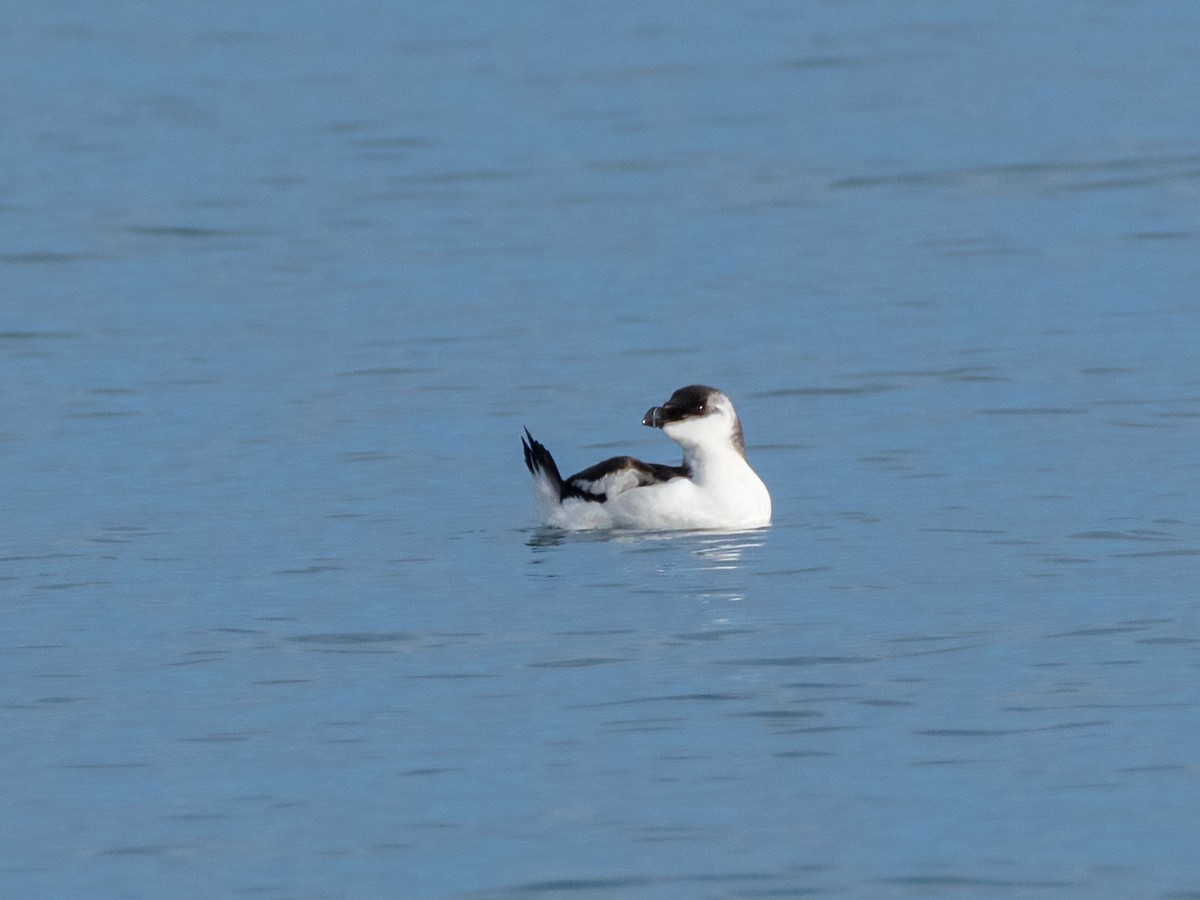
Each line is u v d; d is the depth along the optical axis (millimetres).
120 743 11383
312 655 12969
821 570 14898
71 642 13414
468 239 33375
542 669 12539
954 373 23078
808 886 9305
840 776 10617
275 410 21875
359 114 47719
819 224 34000
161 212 36500
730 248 32094
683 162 40688
